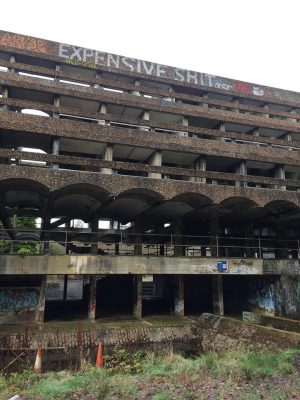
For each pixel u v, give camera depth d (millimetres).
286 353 13508
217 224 29172
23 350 15797
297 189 33375
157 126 31422
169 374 11859
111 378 11555
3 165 20734
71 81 33219
